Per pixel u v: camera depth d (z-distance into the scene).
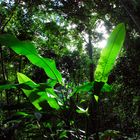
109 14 10.91
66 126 3.75
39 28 15.86
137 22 7.73
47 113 3.51
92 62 14.61
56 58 15.56
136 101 13.23
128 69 12.28
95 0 11.25
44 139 3.95
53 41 16.56
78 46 16.81
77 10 12.52
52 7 13.10
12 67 15.88
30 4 13.85
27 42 3.23
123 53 12.20
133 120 14.75
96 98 3.59
